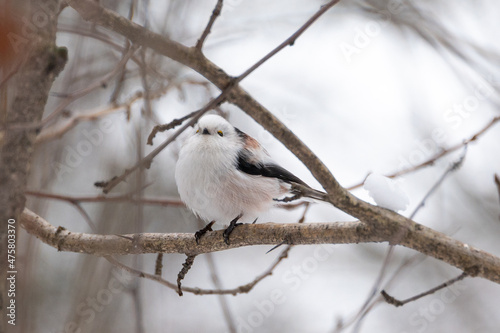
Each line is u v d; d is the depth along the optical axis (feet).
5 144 15.71
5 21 14.32
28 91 15.87
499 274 20.07
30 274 24.08
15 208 15.71
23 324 22.57
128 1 29.48
